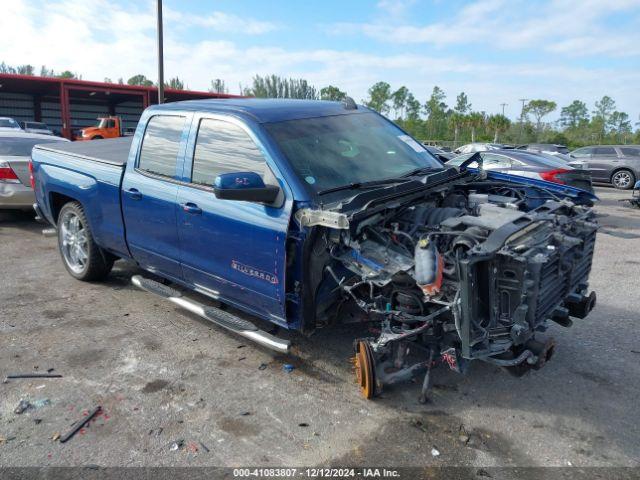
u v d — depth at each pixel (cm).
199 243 414
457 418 339
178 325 477
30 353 418
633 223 1088
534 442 315
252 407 350
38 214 653
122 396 360
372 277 329
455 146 6128
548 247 313
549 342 322
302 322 358
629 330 475
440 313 321
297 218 343
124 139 637
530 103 9762
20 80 3231
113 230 505
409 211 382
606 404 356
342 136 420
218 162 403
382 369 350
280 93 8706
